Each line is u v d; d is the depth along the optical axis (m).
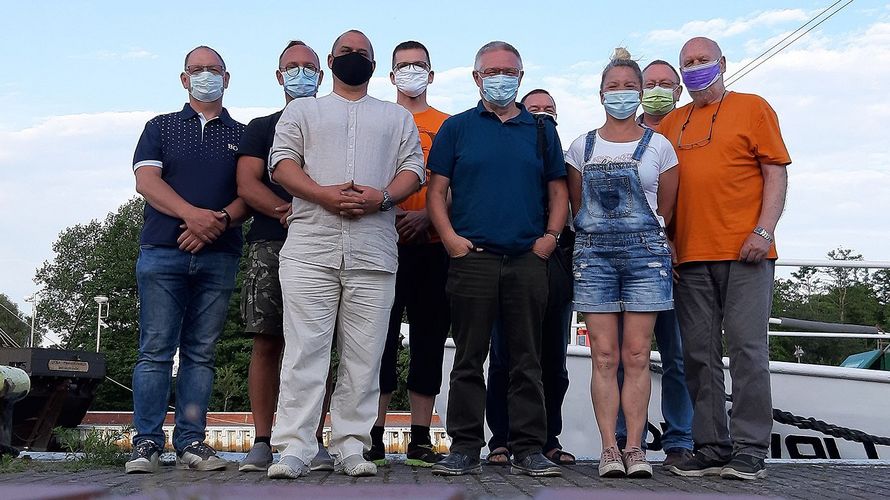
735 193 5.09
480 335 4.91
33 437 19.98
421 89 6.00
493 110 5.16
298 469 4.51
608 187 5.04
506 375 5.77
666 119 5.58
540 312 4.93
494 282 4.89
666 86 6.15
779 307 37.84
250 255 5.26
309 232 4.81
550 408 5.71
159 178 5.29
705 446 5.00
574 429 7.43
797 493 3.97
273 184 5.33
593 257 5.06
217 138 5.47
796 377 7.03
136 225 65.75
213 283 5.32
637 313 4.97
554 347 5.58
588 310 5.04
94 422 28.70
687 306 5.18
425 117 6.04
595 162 5.11
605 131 5.25
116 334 60.47
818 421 6.95
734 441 4.91
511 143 5.02
